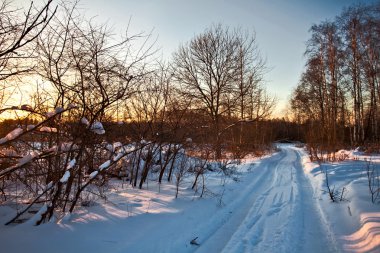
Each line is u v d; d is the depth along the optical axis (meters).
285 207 6.42
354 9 21.72
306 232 4.91
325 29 23.11
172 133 7.21
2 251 3.01
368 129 24.73
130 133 6.88
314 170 11.71
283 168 13.77
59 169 4.24
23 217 4.18
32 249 3.13
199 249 4.16
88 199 5.35
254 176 11.02
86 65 4.05
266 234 4.77
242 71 20.44
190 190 6.99
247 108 19.78
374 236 4.01
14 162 3.67
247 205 6.77
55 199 3.93
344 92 23.17
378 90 21.81
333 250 4.15
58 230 3.68
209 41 20.66
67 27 3.81
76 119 4.36
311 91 27.39
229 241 4.45
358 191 6.93
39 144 4.45
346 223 5.15
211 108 19.52
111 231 3.87
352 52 21.73
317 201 7.04
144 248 3.63
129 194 6.13
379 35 20.47
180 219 4.86
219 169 10.78
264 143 25.38
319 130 15.85
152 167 9.01
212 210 5.88
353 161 13.20
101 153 5.61
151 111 7.00
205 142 8.48
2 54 2.82
